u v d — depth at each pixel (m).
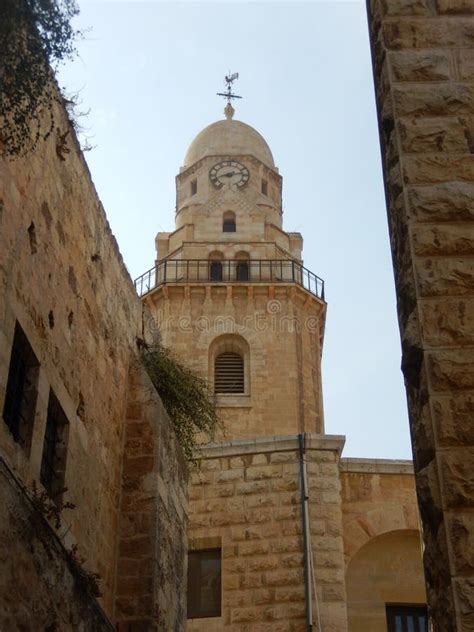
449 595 8.36
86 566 13.69
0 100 9.93
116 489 15.75
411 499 23.95
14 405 11.81
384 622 22.92
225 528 23.03
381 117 10.77
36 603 11.23
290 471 23.25
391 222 10.30
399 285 9.94
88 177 15.16
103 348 15.66
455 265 9.69
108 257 16.33
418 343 9.40
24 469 11.44
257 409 45.97
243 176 59.12
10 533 10.62
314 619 21.56
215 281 49.91
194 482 23.61
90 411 14.60
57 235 13.47
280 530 22.69
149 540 15.64
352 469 24.08
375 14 11.16
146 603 15.12
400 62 10.70
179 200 59.84
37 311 12.42
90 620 13.16
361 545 23.39
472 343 9.33
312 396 47.16
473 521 8.56
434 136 10.32
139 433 16.62
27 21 9.50
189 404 18.97
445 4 10.96
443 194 10.02
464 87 10.55
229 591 22.33
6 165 11.40
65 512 12.89
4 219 11.30
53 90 11.58
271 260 51.44
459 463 8.80
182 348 47.69
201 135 61.91
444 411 9.02
